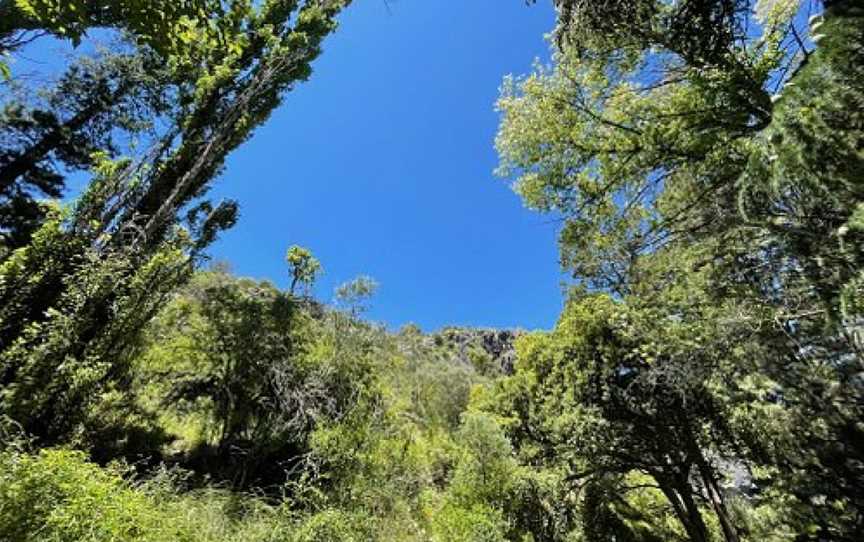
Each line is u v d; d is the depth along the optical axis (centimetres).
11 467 455
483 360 3772
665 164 576
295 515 894
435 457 1764
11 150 1641
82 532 439
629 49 533
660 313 720
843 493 557
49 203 941
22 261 815
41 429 727
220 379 1421
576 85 674
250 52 1703
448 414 2809
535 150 736
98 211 1011
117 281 890
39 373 722
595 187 709
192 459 1263
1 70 418
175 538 545
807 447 605
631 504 1730
